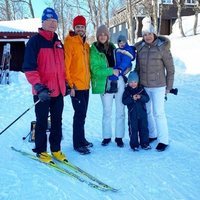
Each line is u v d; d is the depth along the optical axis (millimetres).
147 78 4922
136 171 4211
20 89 11125
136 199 3492
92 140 5520
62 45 4477
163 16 26375
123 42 5008
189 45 14781
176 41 16141
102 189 3688
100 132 6031
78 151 4891
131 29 22594
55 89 4379
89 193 3621
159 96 4906
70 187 3762
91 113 7641
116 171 4223
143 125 4953
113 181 3938
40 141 4492
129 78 4875
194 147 5113
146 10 25125
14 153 4820
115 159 4633
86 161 4578
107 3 29156
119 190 3699
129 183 3879
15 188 3699
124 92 4977
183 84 10727
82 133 4941
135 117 4914
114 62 5020
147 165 4398
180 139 5531
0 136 5688
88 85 4883
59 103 4488
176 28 23250
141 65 4969
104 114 5184
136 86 4895
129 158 4660
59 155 4551
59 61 4371
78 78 4734
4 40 15781
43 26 4285
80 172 4141
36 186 3762
